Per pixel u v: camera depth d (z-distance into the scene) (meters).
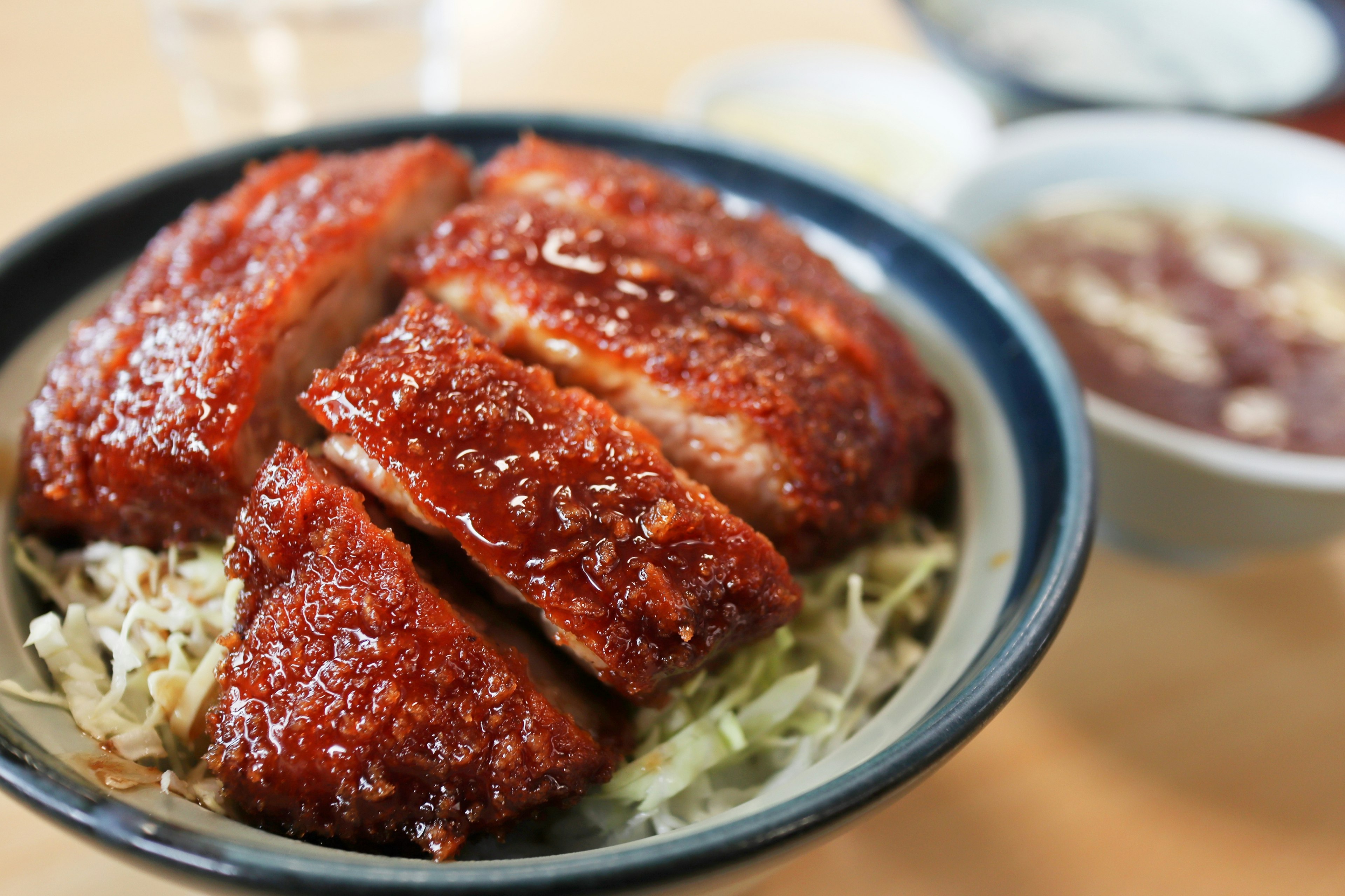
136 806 0.16
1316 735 0.23
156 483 0.19
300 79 0.33
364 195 0.21
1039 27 0.41
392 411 0.18
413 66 0.34
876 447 0.20
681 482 0.19
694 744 0.19
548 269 0.20
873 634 0.20
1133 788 0.22
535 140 0.23
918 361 0.22
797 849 0.16
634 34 0.38
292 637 0.17
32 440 0.19
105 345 0.20
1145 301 0.29
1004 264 0.29
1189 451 0.23
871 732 0.18
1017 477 0.21
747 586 0.18
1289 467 0.23
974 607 0.19
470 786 0.17
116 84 0.33
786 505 0.20
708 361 0.20
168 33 0.33
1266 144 0.31
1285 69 0.39
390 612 0.17
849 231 0.24
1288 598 0.25
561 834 0.19
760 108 0.36
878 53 0.39
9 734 0.16
